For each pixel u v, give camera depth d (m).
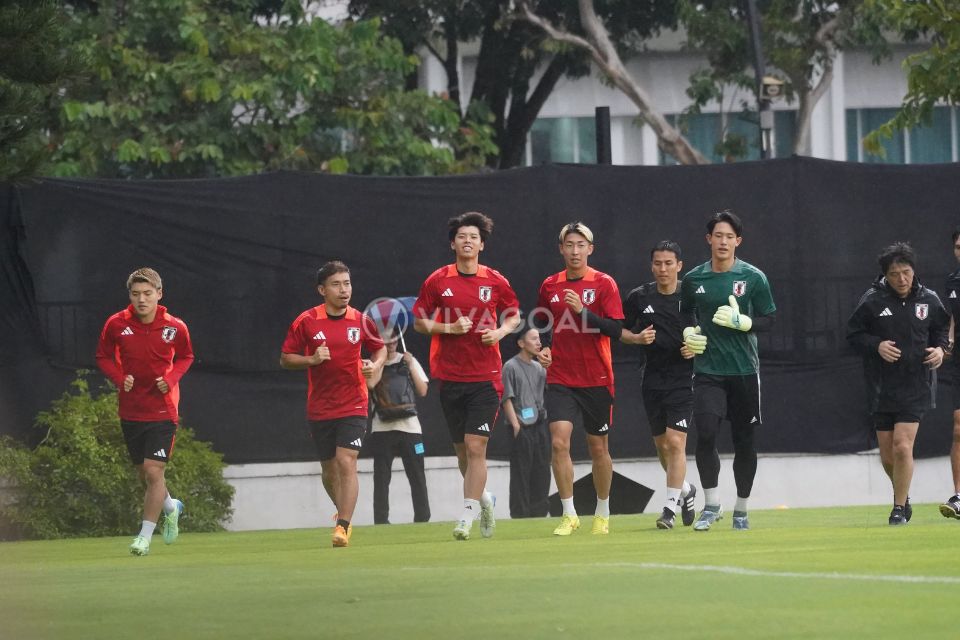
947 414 52.78
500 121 89.31
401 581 24.36
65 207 47.84
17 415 46.94
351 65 69.25
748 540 32.69
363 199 49.53
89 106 63.12
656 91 104.44
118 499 44.72
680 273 51.09
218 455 47.44
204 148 64.69
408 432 47.72
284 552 34.66
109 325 35.94
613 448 50.78
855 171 52.09
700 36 85.12
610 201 50.66
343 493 36.44
